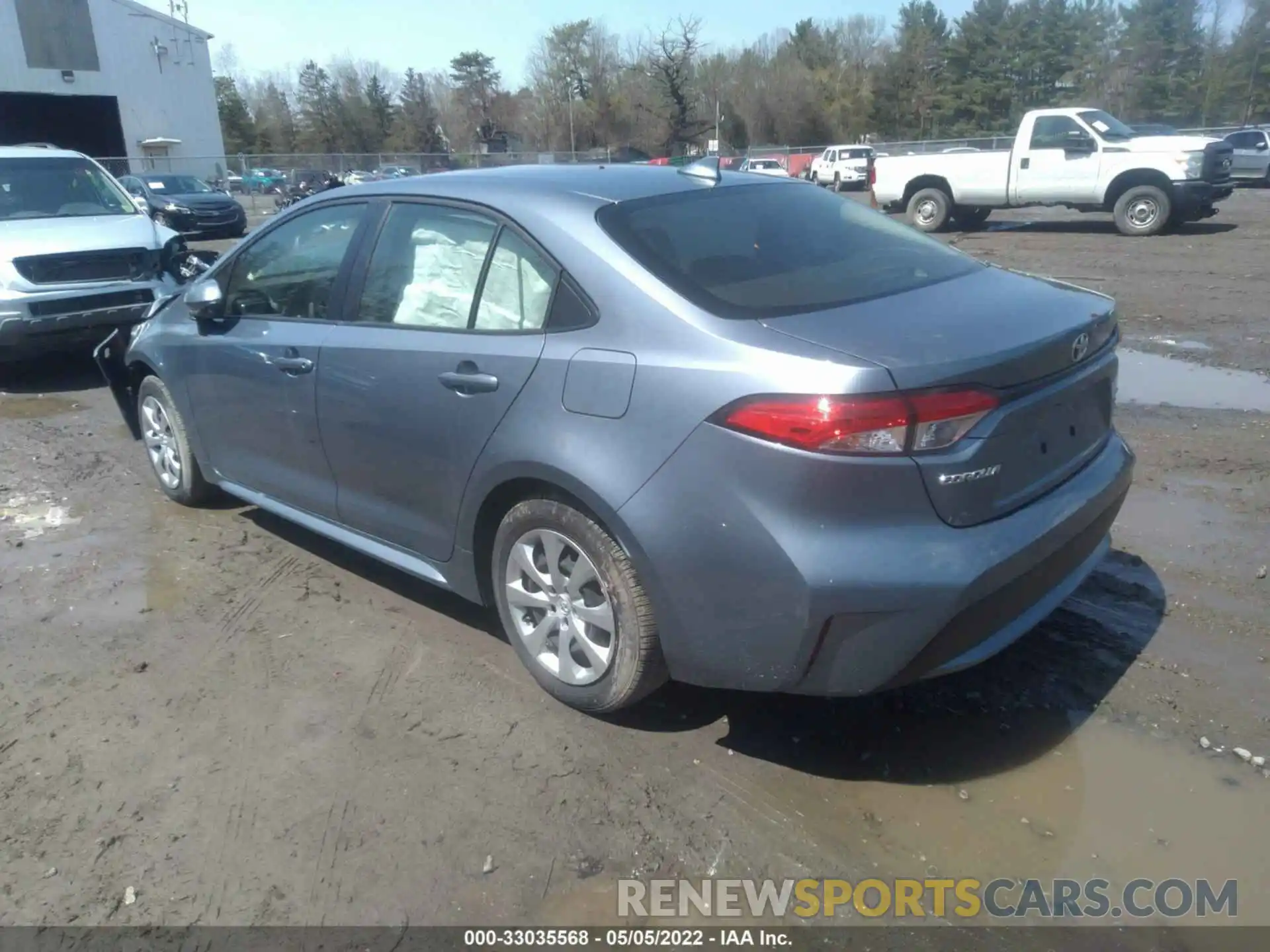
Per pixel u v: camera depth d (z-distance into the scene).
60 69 40.50
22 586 4.54
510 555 3.42
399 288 3.77
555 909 2.61
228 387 4.56
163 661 3.86
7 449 6.64
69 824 2.96
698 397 2.79
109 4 41.88
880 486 2.62
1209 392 6.94
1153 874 2.64
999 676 3.53
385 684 3.65
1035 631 3.80
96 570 4.69
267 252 4.44
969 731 3.25
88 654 3.93
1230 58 63.94
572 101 62.06
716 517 2.77
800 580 2.66
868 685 2.75
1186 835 2.77
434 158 42.47
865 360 2.63
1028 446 2.89
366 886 2.69
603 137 60.97
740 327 2.84
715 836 2.83
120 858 2.82
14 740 3.38
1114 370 3.31
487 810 2.96
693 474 2.80
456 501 3.52
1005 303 3.13
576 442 3.03
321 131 81.94
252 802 3.03
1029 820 2.85
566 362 3.09
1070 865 2.68
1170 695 3.39
